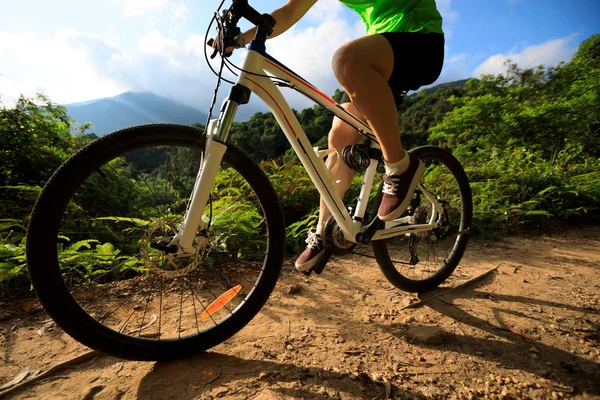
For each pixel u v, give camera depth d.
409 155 1.49
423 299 1.82
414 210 1.83
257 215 2.56
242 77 1.24
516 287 2.00
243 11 1.17
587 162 6.22
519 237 3.24
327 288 1.94
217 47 1.22
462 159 6.89
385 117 1.35
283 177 3.52
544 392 1.11
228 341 1.38
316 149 1.63
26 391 1.07
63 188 1.02
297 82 1.38
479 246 2.89
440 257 2.39
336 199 1.52
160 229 1.27
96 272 1.88
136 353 1.17
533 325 1.54
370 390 1.11
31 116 3.89
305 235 2.78
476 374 1.20
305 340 1.40
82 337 1.08
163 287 1.85
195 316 1.56
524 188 4.12
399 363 1.25
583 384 1.15
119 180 2.46
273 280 1.41
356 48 1.30
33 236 0.98
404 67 1.45
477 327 1.52
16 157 3.50
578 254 2.70
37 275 0.99
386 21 1.54
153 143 1.18
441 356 1.30
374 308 1.70
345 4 1.70
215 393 1.08
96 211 2.52
